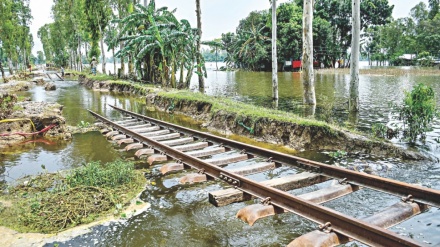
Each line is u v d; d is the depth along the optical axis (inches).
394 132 362.9
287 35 2079.2
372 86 970.7
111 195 219.3
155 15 979.3
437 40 2273.6
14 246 166.1
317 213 151.7
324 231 140.7
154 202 216.2
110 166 266.2
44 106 502.3
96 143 382.3
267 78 1541.6
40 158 328.2
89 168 257.3
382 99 688.4
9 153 348.8
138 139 349.7
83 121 529.0
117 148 354.9
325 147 334.3
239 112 433.4
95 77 1369.3
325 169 218.1
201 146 319.6
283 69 2320.4
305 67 630.5
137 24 1069.8
